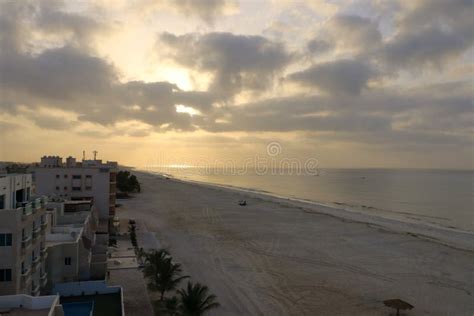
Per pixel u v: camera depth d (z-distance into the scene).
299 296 42.78
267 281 47.69
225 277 48.88
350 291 44.66
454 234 80.75
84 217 48.41
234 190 195.50
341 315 38.00
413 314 38.66
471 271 53.34
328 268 53.69
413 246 68.06
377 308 39.97
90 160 98.06
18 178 30.34
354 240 72.50
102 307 30.20
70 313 28.83
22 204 29.22
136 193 156.25
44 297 21.59
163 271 38.03
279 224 89.62
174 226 83.38
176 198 143.25
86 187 69.81
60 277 35.00
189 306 31.59
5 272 25.77
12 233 25.98
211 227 83.81
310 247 66.25
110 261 48.44
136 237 68.00
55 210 43.81
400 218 107.88
